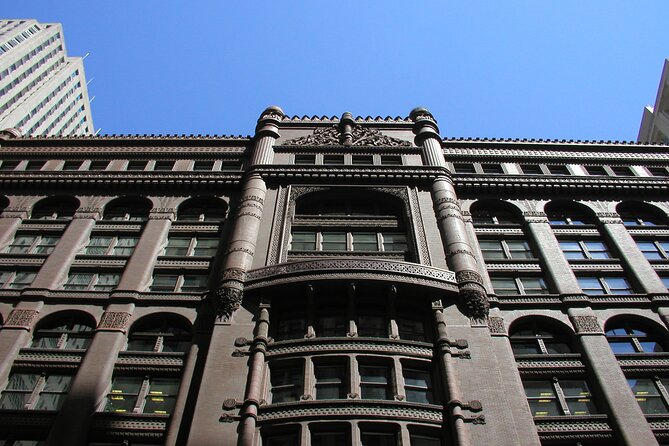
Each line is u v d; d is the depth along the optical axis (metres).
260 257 29.89
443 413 22.16
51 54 117.12
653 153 42.34
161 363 25.42
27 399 24.48
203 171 37.38
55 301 28.42
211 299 27.92
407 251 30.62
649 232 34.81
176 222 34.12
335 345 24.38
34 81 108.94
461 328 25.84
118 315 27.38
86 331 27.30
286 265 27.77
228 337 25.47
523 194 36.88
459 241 30.31
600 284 30.84
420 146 39.75
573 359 25.91
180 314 27.61
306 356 24.08
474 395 22.84
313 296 26.77
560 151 41.88
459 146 41.25
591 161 40.94
